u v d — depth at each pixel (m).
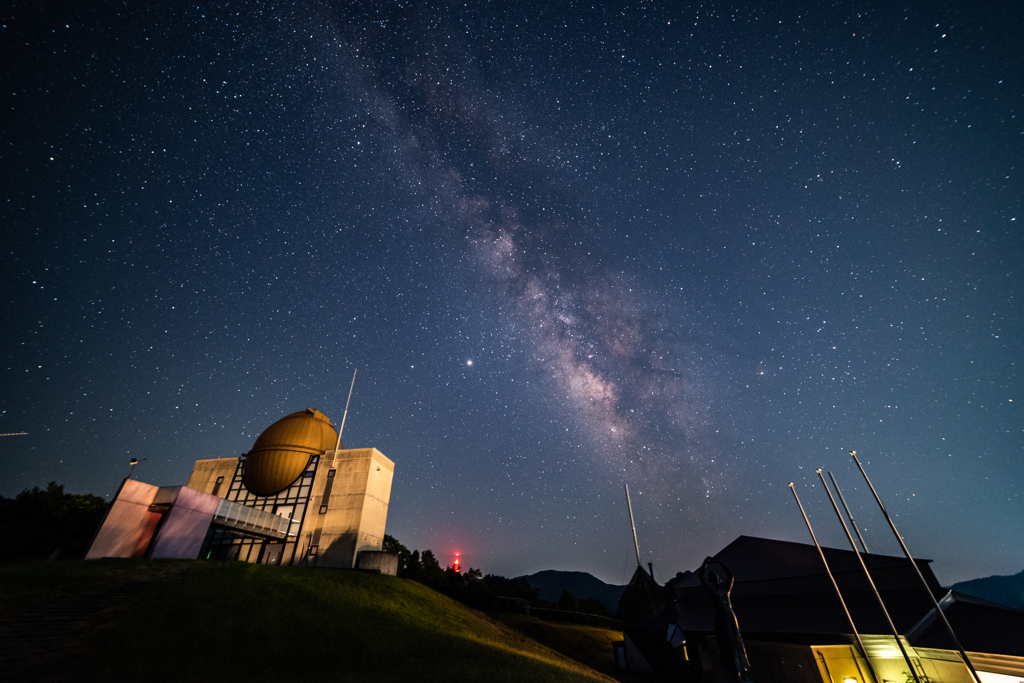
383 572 41.25
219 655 16.50
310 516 45.09
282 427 50.50
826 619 30.20
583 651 50.22
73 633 15.91
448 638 24.45
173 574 25.30
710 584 12.34
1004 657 22.28
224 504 37.75
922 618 26.39
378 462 48.56
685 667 36.09
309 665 17.44
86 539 42.09
